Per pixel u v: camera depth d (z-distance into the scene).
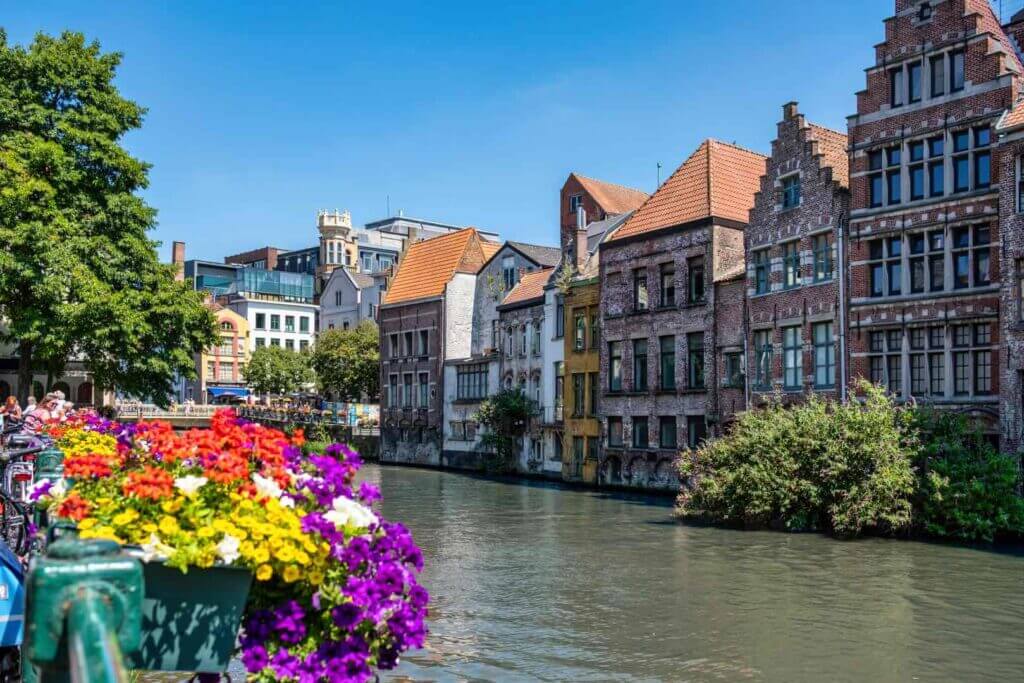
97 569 3.14
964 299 28.72
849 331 32.19
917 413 27.05
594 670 12.98
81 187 33.84
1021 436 26.62
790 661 13.45
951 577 19.86
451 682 12.36
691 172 42.47
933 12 29.92
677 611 16.75
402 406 64.31
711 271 38.88
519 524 29.75
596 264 48.66
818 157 33.75
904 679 12.59
